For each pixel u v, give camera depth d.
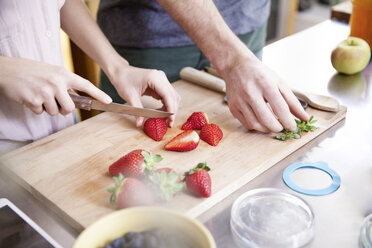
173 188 0.84
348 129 1.17
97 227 0.65
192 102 1.30
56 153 1.06
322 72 1.48
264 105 1.08
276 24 3.20
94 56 1.28
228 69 1.18
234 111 1.15
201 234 0.64
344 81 1.43
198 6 1.22
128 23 1.61
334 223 0.84
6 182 1.00
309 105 1.25
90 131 1.15
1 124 1.17
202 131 1.10
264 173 1.02
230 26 1.68
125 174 0.94
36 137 1.21
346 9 1.82
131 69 1.22
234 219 0.80
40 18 1.17
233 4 1.65
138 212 0.68
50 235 0.84
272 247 0.76
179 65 1.66
